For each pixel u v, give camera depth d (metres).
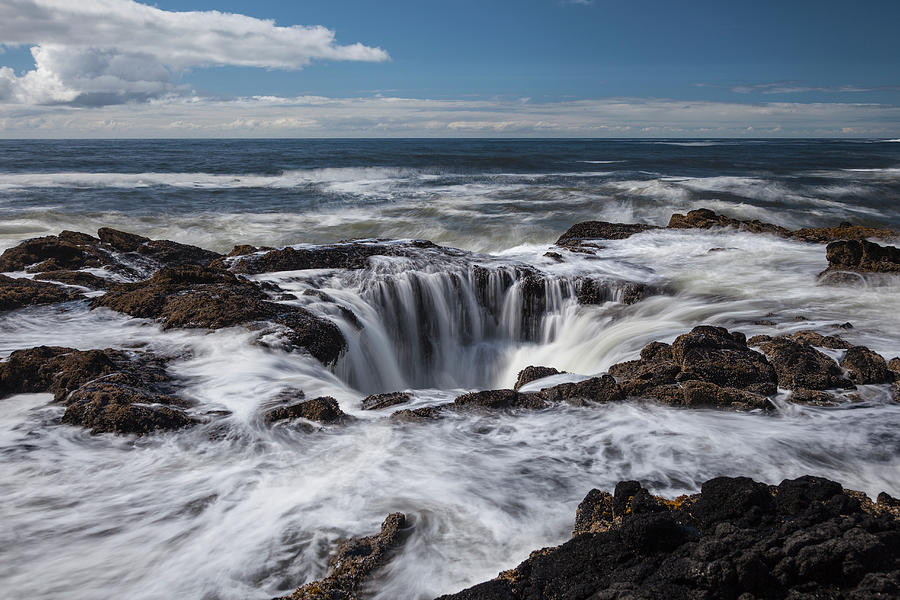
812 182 37.69
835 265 12.27
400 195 31.86
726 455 5.38
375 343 10.20
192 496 4.72
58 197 28.80
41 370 6.78
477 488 4.84
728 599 3.10
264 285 10.41
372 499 4.68
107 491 4.79
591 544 3.64
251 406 6.36
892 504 4.10
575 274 12.04
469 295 11.63
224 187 35.81
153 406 6.07
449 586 3.76
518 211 26.39
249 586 3.76
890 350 8.03
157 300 9.27
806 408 6.32
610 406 6.49
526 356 11.18
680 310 10.70
